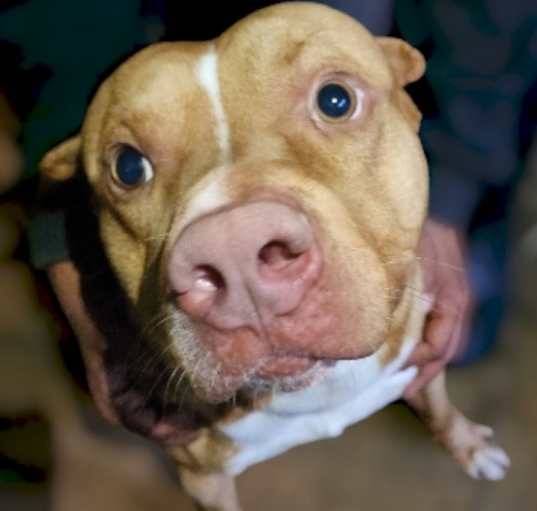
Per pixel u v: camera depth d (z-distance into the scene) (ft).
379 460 2.01
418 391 1.79
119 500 2.01
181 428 1.44
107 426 2.08
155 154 1.14
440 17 1.57
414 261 1.32
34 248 1.58
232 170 1.02
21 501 2.02
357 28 1.22
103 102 1.22
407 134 1.23
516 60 1.58
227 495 1.62
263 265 0.92
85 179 1.37
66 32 1.50
